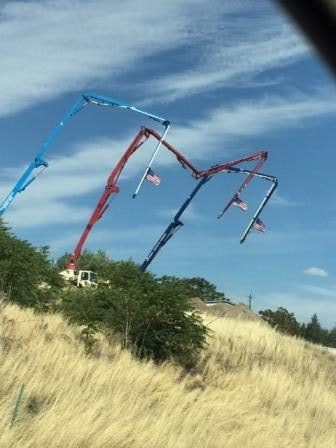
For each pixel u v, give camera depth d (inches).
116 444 333.4
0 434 297.3
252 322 1058.1
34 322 530.3
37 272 691.4
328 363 962.7
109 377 434.9
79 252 2082.9
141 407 402.9
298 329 1800.0
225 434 426.6
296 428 545.0
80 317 586.2
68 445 312.7
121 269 648.4
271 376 692.7
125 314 600.1
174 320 609.6
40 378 379.2
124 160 2268.7
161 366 557.0
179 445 363.6
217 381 613.9
